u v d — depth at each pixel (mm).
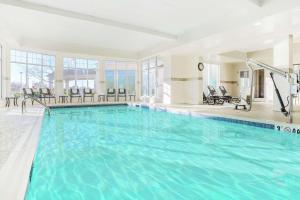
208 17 7301
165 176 2656
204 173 2742
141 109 10805
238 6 6270
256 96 14164
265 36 8000
